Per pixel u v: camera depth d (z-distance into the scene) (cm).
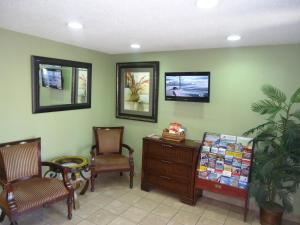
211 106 326
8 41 254
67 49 324
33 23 221
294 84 274
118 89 406
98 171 328
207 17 187
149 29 230
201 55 327
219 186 287
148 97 377
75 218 267
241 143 290
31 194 229
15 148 256
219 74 316
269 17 183
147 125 386
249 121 302
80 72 349
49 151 317
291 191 254
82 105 360
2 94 255
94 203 302
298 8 163
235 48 303
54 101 315
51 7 175
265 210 261
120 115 409
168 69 356
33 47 280
